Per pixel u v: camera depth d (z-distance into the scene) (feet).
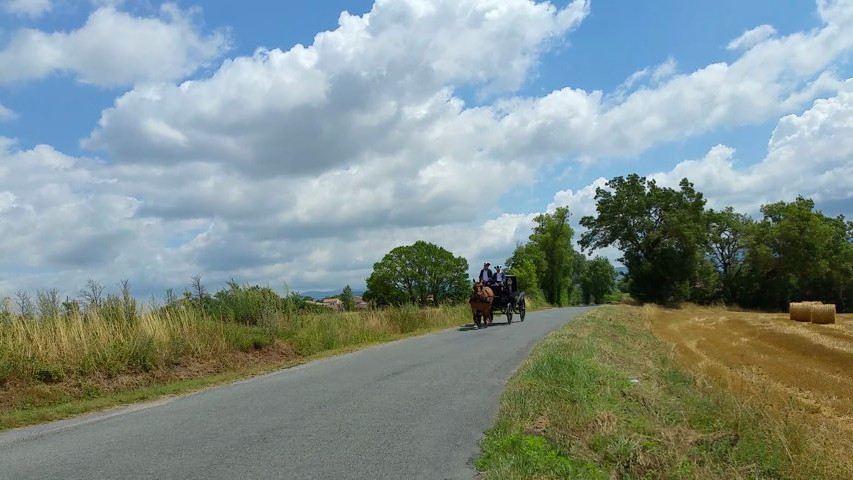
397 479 20.15
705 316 149.48
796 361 67.31
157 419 30.09
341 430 26.25
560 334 61.26
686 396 32.63
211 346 52.65
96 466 22.03
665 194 241.76
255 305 65.36
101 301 50.29
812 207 267.80
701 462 22.34
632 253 247.09
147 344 46.50
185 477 20.51
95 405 35.27
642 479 20.80
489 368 42.65
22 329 42.73
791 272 253.44
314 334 66.03
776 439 24.16
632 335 76.89
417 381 38.01
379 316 85.20
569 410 26.32
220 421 28.76
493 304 89.56
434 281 241.76
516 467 20.07
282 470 21.07
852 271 254.68
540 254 274.57
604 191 249.96
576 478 19.63
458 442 24.25
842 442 26.89
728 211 276.62
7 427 30.37
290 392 36.04
